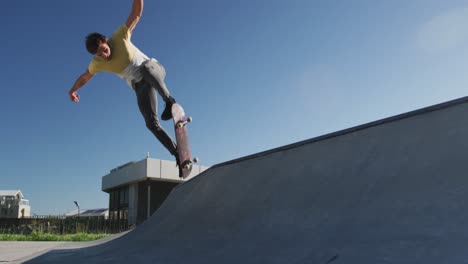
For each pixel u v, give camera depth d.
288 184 4.62
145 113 4.39
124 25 4.16
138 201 23.53
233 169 6.43
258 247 3.53
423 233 2.51
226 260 3.43
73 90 4.60
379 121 4.41
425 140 3.61
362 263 2.44
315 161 4.71
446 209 2.64
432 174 3.12
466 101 3.70
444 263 2.10
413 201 2.94
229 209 5.08
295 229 3.57
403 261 2.29
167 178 22.55
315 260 2.78
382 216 2.98
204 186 6.74
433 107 3.95
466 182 2.79
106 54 4.12
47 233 15.65
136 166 23.08
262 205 4.55
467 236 2.27
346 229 3.08
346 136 4.70
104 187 27.55
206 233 4.72
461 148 3.20
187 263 3.67
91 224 18.92
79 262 4.70
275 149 5.80
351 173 3.96
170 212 6.83
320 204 3.76
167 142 4.40
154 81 4.24
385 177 3.50
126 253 4.95
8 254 6.76
